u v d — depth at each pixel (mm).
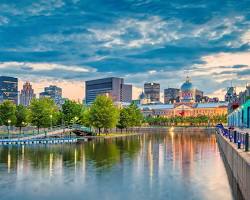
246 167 30281
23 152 79562
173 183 43969
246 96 73250
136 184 43438
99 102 150500
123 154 76312
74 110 160875
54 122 150500
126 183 44062
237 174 38656
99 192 39406
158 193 38812
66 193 38969
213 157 71062
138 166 57906
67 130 138375
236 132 52875
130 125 183875
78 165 58875
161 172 52000
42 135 123812
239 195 35906
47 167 56594
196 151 83750
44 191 39875
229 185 42719
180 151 83688
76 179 46469
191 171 53062
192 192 39219
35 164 59938
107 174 50219
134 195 38000
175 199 36281
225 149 64438
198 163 61844
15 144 103500
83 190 40312
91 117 149375
